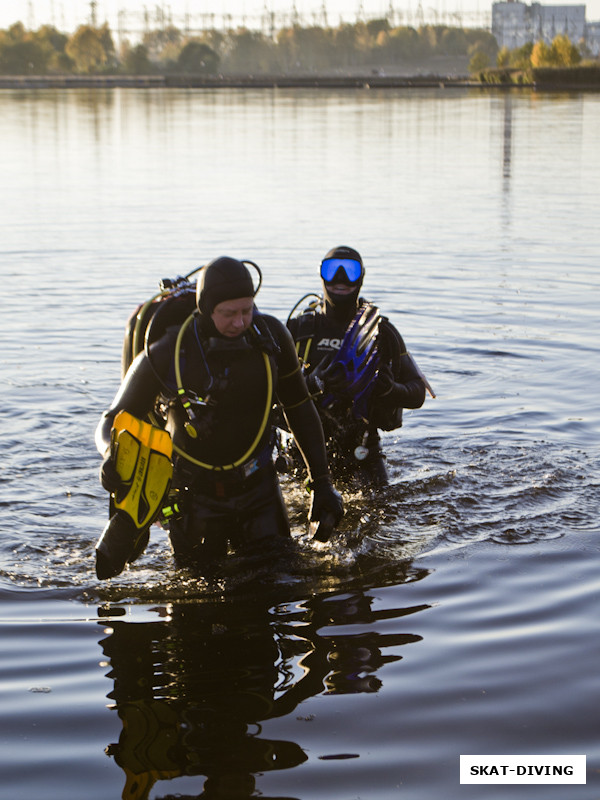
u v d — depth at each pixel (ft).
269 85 305.73
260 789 8.19
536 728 9.04
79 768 8.50
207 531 12.91
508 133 103.65
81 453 18.02
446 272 34.06
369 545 13.74
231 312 11.79
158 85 317.01
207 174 68.49
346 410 16.34
